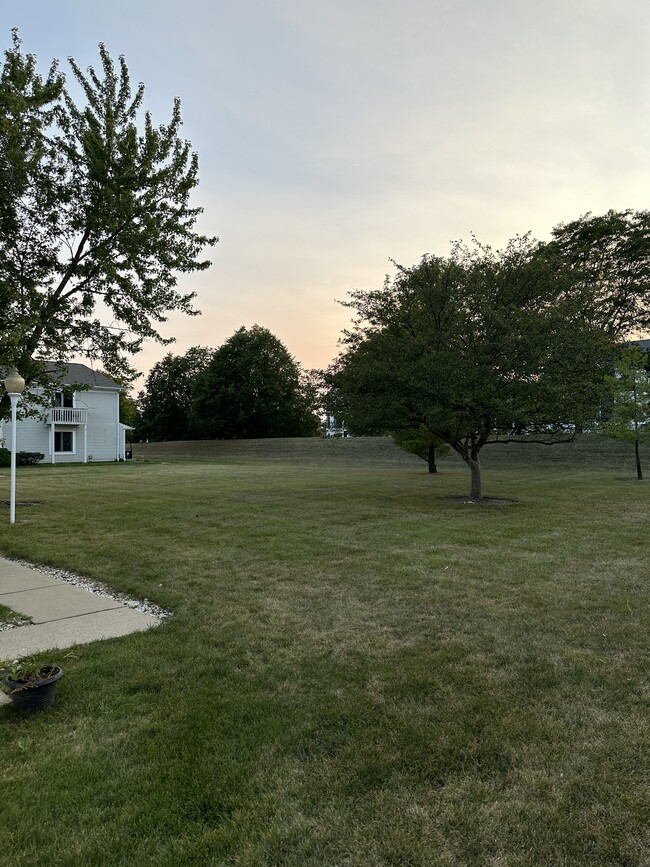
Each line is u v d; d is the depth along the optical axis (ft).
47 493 45.42
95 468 83.97
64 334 36.19
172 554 21.54
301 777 7.29
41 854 5.88
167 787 7.07
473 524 28.89
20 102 28.58
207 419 169.07
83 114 33.55
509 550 22.21
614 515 32.01
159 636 12.68
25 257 33.30
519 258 37.91
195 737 8.27
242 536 25.41
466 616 14.02
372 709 9.14
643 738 8.22
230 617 14.05
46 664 10.62
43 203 32.30
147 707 9.25
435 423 35.65
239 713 9.01
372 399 38.37
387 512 33.71
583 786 7.08
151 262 35.83
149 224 33.30
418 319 39.11
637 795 6.89
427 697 9.58
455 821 6.42
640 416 55.36
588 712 9.02
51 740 8.23
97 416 112.06
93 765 7.55
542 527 27.78
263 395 167.02
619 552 21.66
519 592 16.14
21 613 14.51
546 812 6.57
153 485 53.31
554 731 8.40
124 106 34.83
